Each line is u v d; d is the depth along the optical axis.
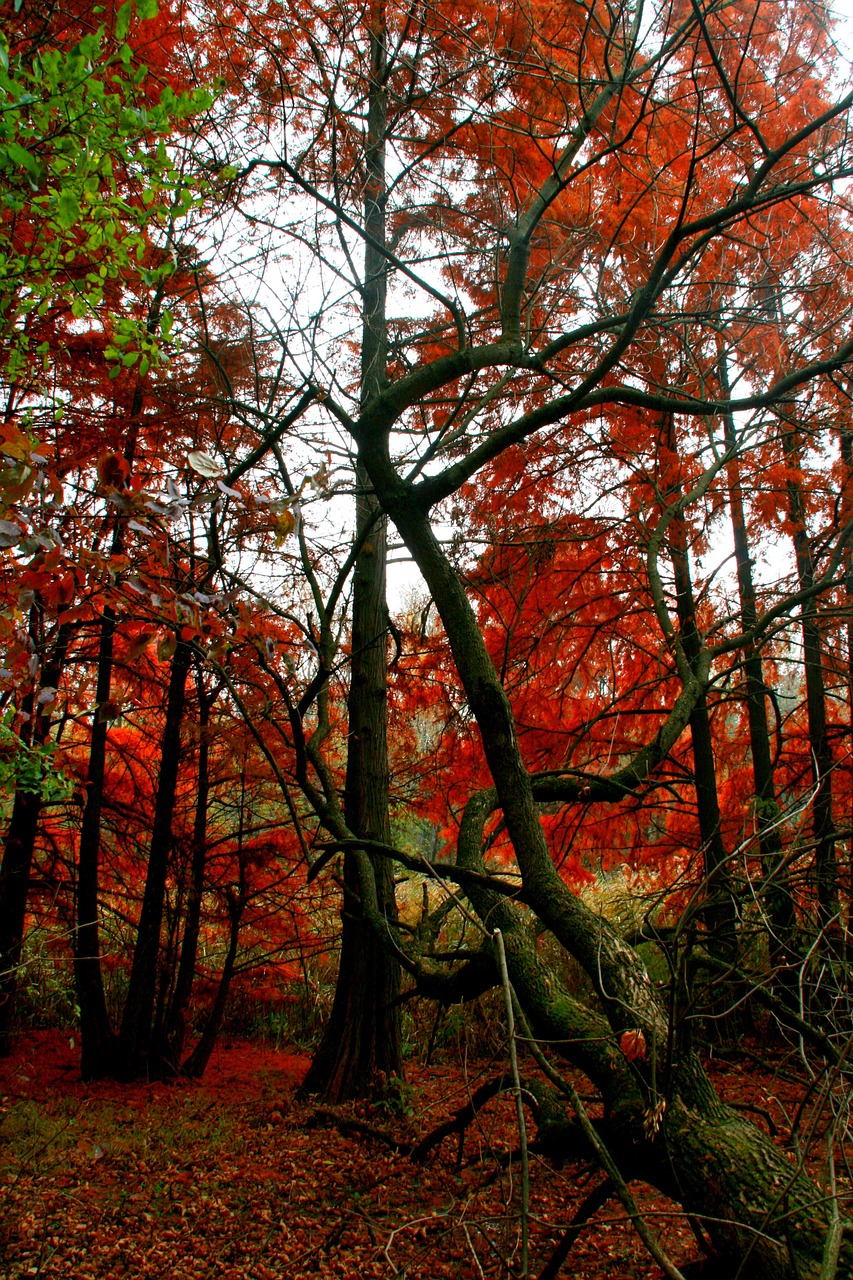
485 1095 4.66
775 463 7.85
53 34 3.88
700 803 8.90
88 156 2.69
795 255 6.85
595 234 6.32
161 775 8.67
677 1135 3.20
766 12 5.80
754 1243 2.86
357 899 5.41
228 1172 5.68
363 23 5.40
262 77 5.54
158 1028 8.53
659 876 10.58
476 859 5.02
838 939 3.54
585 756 8.88
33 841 8.30
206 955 10.80
